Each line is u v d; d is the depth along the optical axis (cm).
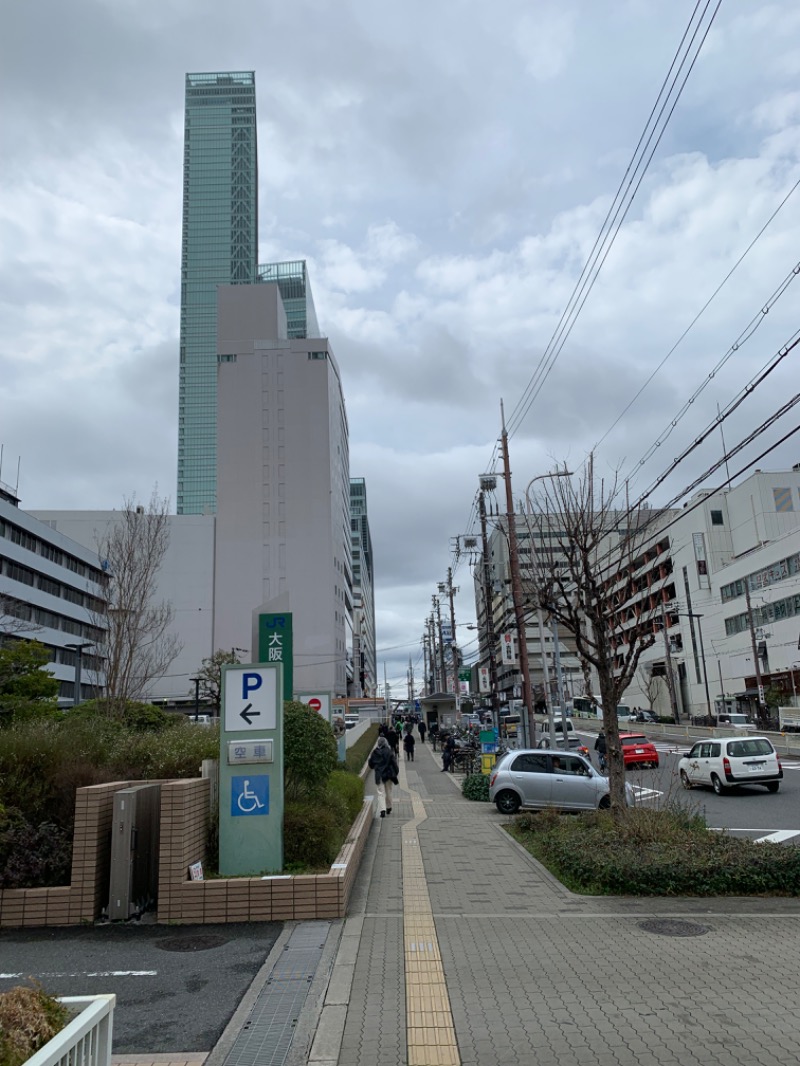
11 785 907
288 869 906
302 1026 530
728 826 1620
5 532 5703
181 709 8788
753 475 6700
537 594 1579
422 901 909
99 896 821
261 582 9250
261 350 9794
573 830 1245
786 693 5628
